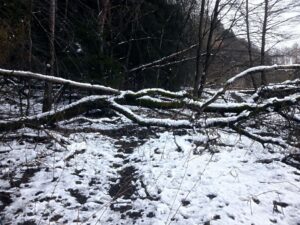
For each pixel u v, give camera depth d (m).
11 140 6.78
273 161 5.97
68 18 10.99
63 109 7.07
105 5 10.90
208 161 5.74
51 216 4.35
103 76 9.88
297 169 5.77
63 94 9.87
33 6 9.04
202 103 7.16
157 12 13.13
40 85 10.23
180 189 4.86
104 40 10.88
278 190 4.95
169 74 13.13
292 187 5.05
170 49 13.36
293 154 6.13
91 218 4.32
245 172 5.48
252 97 7.48
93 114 9.64
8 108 9.17
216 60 14.44
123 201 4.71
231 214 4.29
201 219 4.21
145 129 8.07
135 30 11.93
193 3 13.38
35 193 4.86
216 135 6.95
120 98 7.27
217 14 11.87
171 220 4.19
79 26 10.61
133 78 11.81
